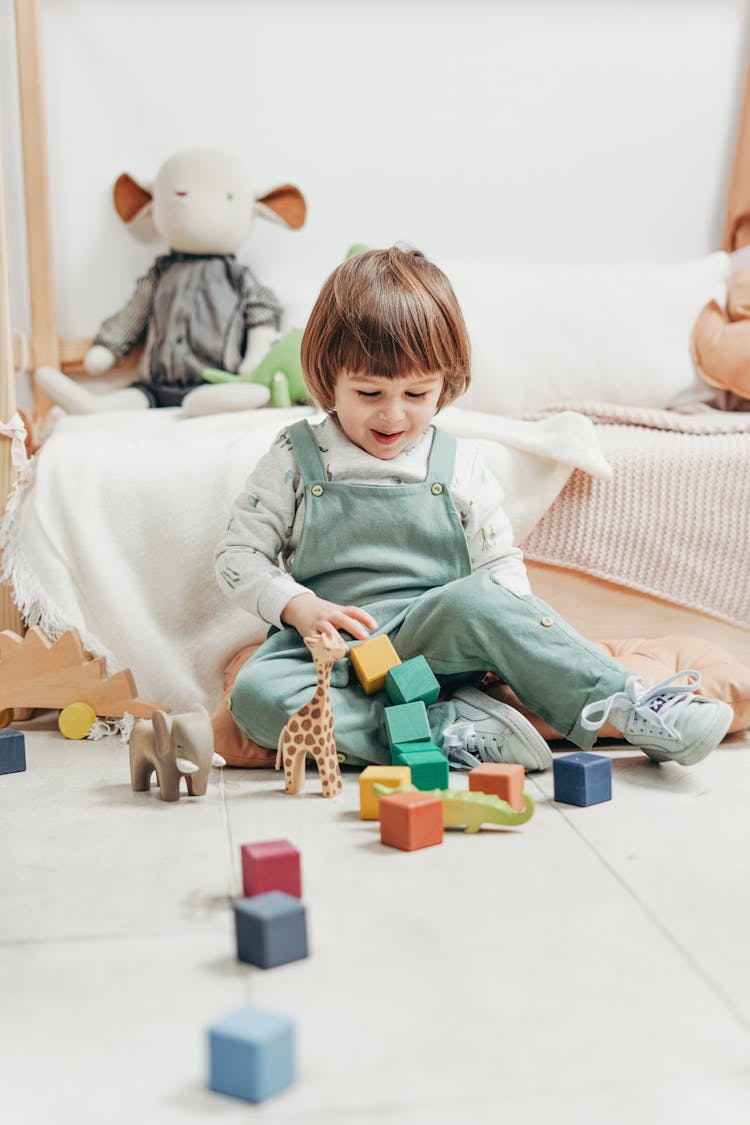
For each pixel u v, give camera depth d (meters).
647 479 1.46
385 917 0.77
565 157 2.15
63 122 2.01
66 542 1.39
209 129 2.05
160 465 1.41
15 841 0.94
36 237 1.94
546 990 0.67
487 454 1.44
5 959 0.72
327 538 1.26
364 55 2.08
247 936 0.70
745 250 2.09
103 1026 0.63
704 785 1.09
